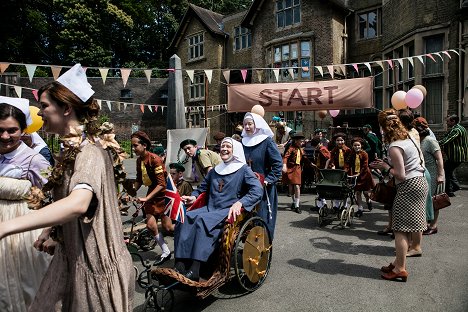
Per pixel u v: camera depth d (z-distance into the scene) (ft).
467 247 16.79
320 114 39.91
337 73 58.75
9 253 8.00
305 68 29.22
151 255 17.13
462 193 30.60
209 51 82.38
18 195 8.25
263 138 16.28
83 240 5.44
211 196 13.30
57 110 5.65
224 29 82.69
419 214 12.81
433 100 43.09
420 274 13.74
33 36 108.17
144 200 15.21
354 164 23.85
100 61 105.09
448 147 28.53
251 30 72.84
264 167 16.28
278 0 67.77
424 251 16.35
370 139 34.32
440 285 12.69
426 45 43.65
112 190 5.90
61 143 5.51
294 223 22.47
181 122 30.60
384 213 25.07
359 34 62.13
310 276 13.88
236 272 11.87
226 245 11.21
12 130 8.23
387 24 52.49
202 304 11.68
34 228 4.60
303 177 33.81
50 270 5.75
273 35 68.54
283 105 33.94
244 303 11.71
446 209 24.89
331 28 60.29
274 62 67.97
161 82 102.78
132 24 111.55
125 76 22.17
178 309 11.36
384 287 12.69
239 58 79.97
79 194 5.00
